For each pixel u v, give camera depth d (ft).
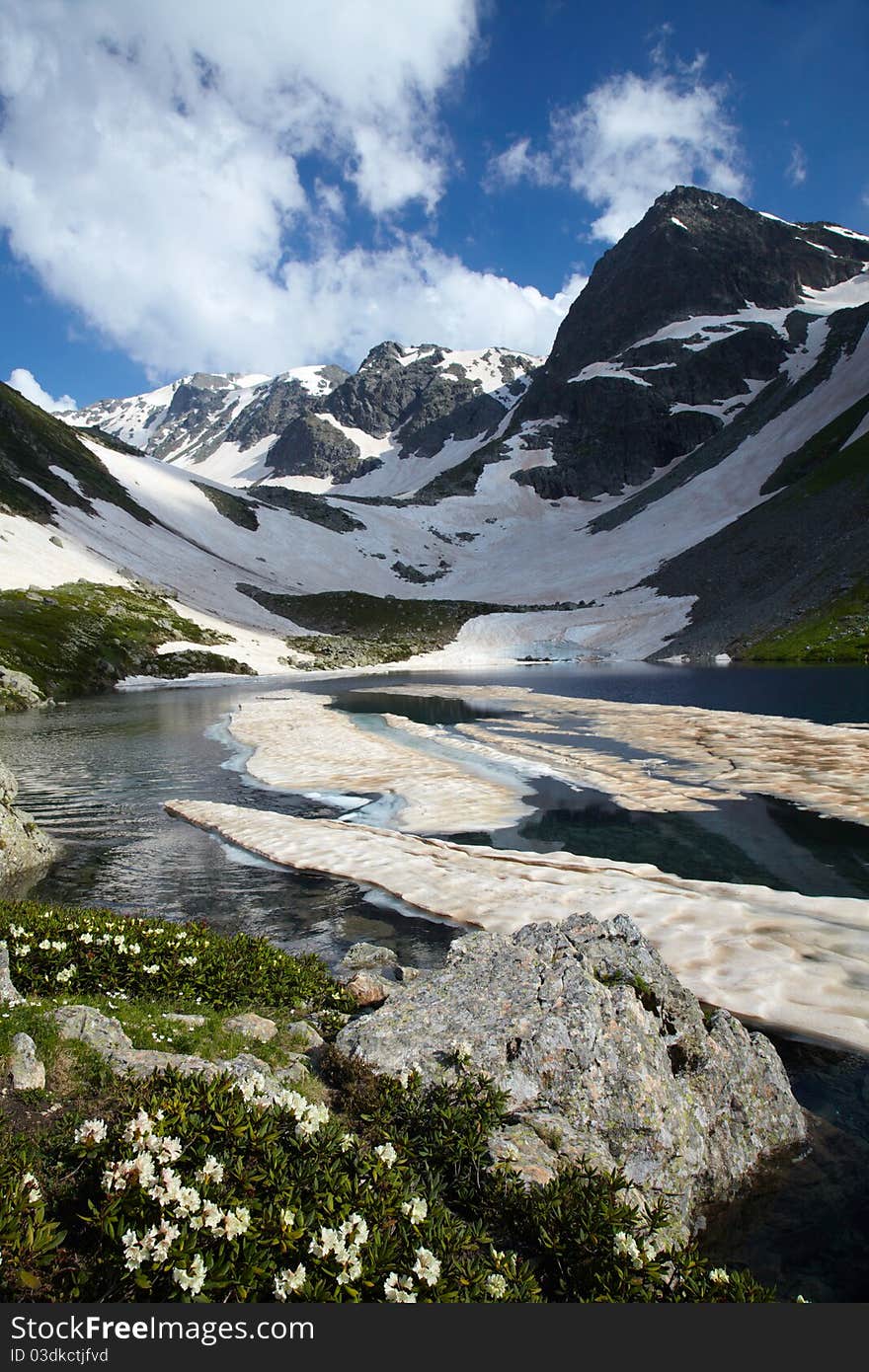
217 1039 32.01
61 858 74.74
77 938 41.52
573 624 469.57
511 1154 24.67
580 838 78.64
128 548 492.13
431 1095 27.12
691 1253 21.81
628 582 522.88
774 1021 39.11
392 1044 30.22
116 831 84.89
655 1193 25.12
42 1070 25.18
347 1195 20.68
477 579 629.10
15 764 127.54
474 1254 20.68
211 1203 18.66
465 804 93.50
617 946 33.40
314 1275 18.12
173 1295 16.87
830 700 186.60
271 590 537.24
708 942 49.11
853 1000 40.70
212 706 219.61
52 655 278.26
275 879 67.21
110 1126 22.31
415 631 481.05
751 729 141.59
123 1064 26.89
